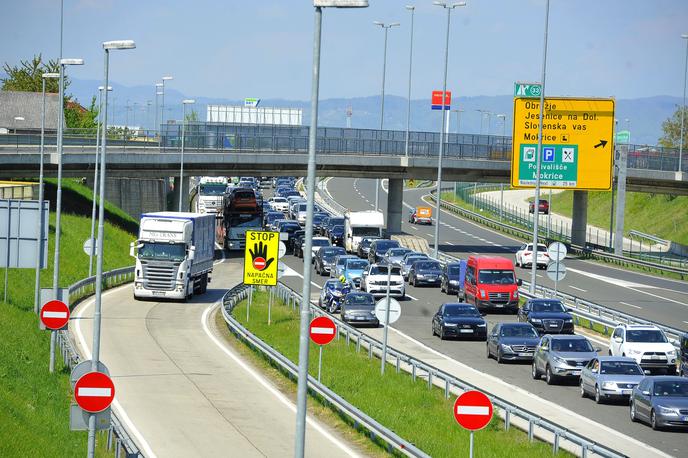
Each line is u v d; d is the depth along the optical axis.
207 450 38.12
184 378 53.41
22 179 128.75
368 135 139.88
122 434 34.81
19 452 33.62
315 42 28.23
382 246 119.06
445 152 140.25
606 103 88.06
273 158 136.88
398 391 50.03
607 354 64.75
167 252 84.94
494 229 181.38
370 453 38.66
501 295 86.31
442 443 38.38
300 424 27.95
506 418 42.69
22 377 47.84
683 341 57.75
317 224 160.25
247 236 73.19
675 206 196.12
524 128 89.19
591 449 34.34
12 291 79.94
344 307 79.19
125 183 151.50
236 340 67.19
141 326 71.56
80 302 83.56
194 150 136.25
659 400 44.12
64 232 112.31
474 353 66.88
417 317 84.19
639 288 108.69
